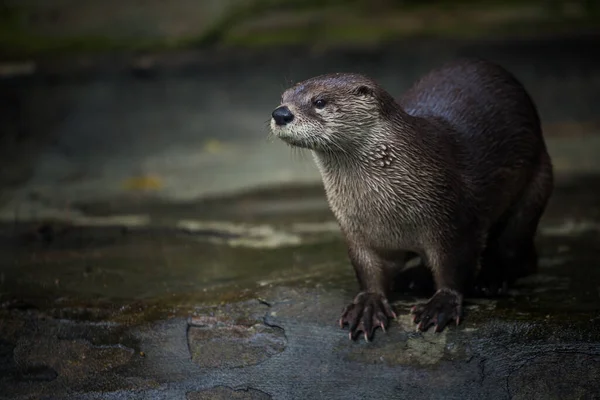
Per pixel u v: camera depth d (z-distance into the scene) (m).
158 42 37.50
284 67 36.69
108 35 37.84
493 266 16.47
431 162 14.36
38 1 39.75
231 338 14.04
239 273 16.72
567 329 13.49
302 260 17.55
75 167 26.59
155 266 17.33
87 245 19.03
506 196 16.05
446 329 13.75
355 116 14.00
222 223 20.83
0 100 32.94
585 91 33.16
